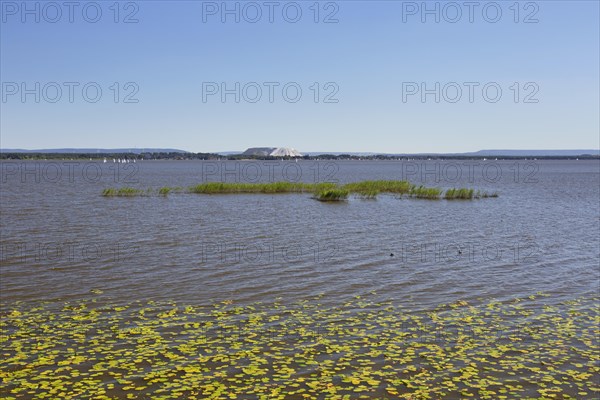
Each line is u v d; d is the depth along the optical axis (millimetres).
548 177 126375
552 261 23219
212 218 38812
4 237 29219
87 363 11906
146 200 53562
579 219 40031
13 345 12891
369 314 15570
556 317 15289
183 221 36969
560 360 12297
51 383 10906
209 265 22062
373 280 19641
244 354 12523
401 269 21500
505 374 11586
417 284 19062
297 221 37531
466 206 49875
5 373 11359
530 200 57938
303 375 11453
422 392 10742
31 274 20281
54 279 19500
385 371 11680
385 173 153625
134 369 11633
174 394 10555
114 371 11523
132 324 14516
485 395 10648
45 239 28656
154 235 30344
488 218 40344
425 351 12797
